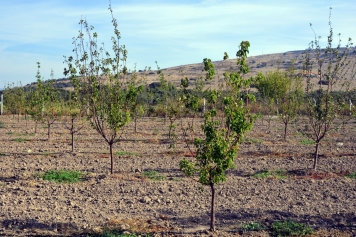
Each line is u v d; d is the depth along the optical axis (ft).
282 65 327.88
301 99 70.95
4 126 99.66
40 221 30.50
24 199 36.47
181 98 29.27
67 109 78.79
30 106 79.97
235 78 27.14
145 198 36.70
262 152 62.95
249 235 28.50
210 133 26.45
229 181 44.34
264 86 91.61
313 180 44.34
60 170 47.42
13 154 58.80
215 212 33.58
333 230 29.55
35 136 80.94
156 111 136.98
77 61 44.42
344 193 39.60
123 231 28.66
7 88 123.54
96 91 44.62
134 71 65.57
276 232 28.96
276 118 129.29
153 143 72.84
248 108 27.53
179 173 48.19
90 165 52.31
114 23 43.55
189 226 30.35
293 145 71.41
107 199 37.06
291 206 35.32
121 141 74.64
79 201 36.45
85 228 29.40
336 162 55.21
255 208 34.55
